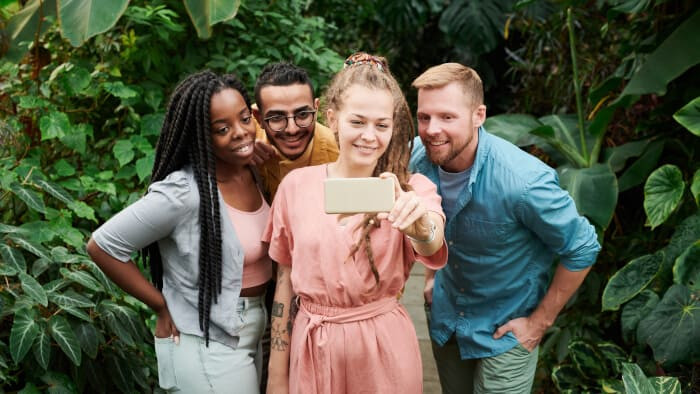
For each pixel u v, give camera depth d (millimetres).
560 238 2135
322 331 1801
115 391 2535
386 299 1836
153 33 3439
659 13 3686
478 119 2098
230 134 1936
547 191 2098
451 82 2002
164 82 3510
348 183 1555
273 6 4125
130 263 1954
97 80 3252
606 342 3244
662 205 2998
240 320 1982
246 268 2006
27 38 3008
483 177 2143
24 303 2223
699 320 2705
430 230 1666
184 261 1957
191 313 1973
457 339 2389
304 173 1884
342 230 1770
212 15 2516
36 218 2707
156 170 2068
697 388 2840
